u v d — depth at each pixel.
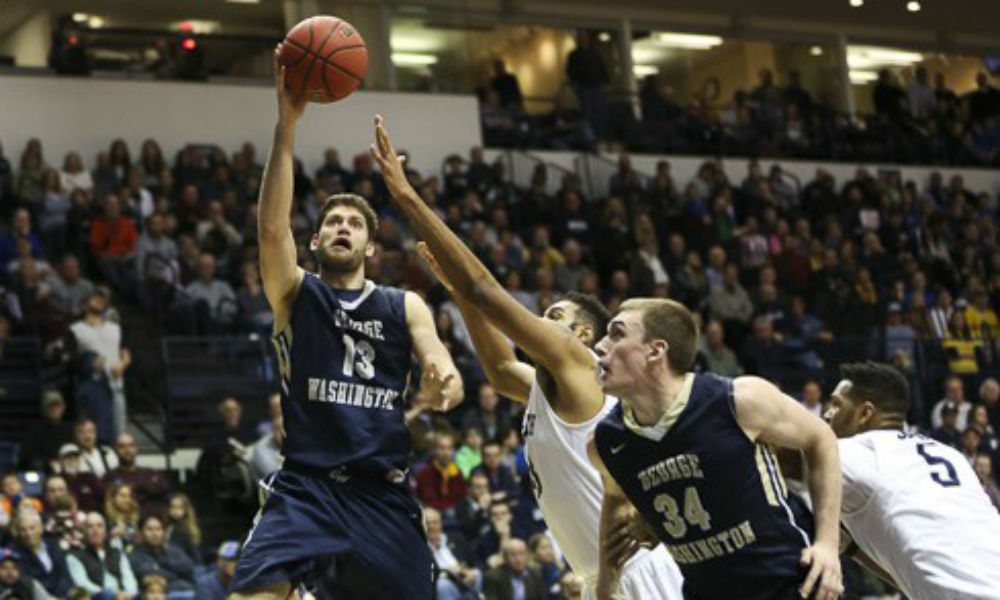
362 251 5.61
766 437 4.74
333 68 5.40
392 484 5.50
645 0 27.00
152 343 16.88
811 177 25.94
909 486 5.39
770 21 28.50
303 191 19.88
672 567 5.92
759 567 4.72
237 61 22.66
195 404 16.31
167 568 12.22
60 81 20.66
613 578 5.28
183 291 17.42
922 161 27.38
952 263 24.70
